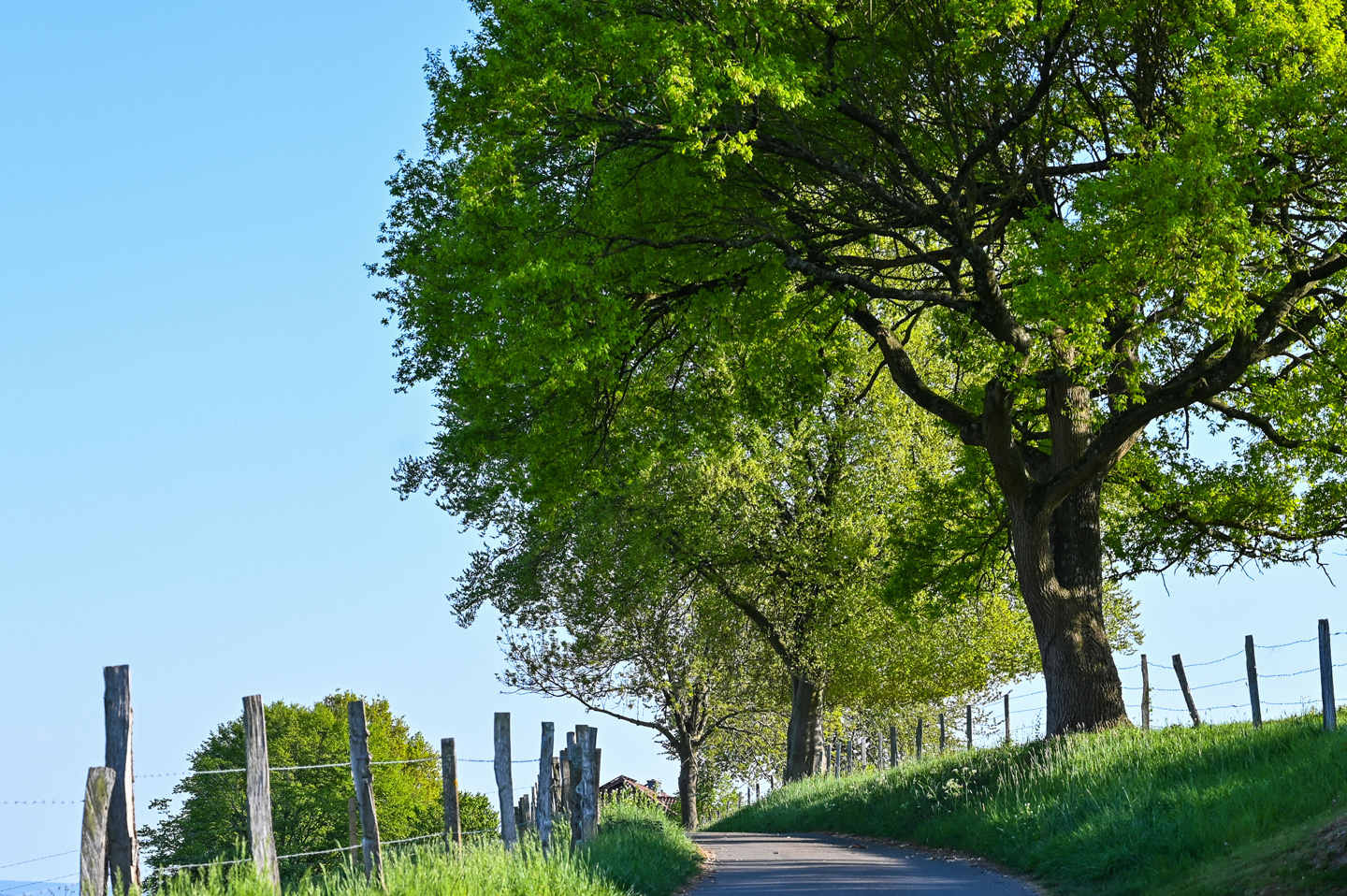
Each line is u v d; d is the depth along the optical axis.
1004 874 14.49
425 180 24.88
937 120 20.00
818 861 16.88
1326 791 12.17
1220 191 15.77
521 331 17.73
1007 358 19.39
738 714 48.25
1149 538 28.27
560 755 20.08
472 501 37.94
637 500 35.00
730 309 21.83
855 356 26.20
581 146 18.00
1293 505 26.84
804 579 35.31
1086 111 20.41
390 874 10.60
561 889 11.22
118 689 8.67
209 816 56.44
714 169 16.84
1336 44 16.33
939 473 36.06
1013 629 38.03
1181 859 12.12
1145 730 19.61
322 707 69.00
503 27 19.19
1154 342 23.14
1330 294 20.31
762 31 17.00
